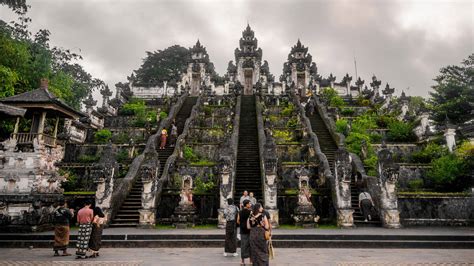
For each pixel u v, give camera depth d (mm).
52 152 13641
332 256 8312
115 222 13555
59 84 23609
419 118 22672
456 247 9883
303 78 43750
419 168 18031
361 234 10500
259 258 5762
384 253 8836
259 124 22688
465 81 28203
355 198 15633
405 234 10547
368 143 19531
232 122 24266
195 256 8297
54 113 13875
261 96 32062
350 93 39844
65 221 8617
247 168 17469
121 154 20781
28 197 11969
